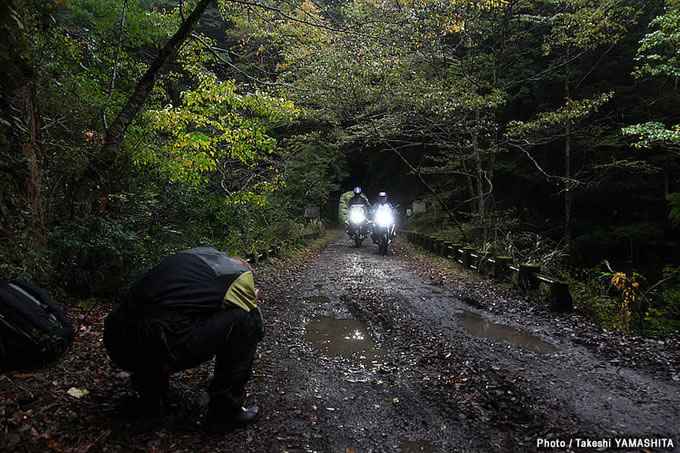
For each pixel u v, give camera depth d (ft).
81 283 16.47
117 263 17.28
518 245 42.55
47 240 14.82
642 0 49.73
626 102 52.70
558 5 43.73
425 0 35.04
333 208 111.24
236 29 55.16
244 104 26.78
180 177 25.68
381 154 95.20
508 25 45.57
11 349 9.40
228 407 8.86
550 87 55.57
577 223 54.90
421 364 13.71
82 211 17.37
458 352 14.79
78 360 11.05
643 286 38.01
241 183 39.11
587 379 12.26
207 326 8.16
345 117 42.04
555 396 11.10
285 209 56.70
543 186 61.21
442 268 35.81
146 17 27.91
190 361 8.16
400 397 11.21
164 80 31.45
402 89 38.32
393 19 35.78
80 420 8.40
